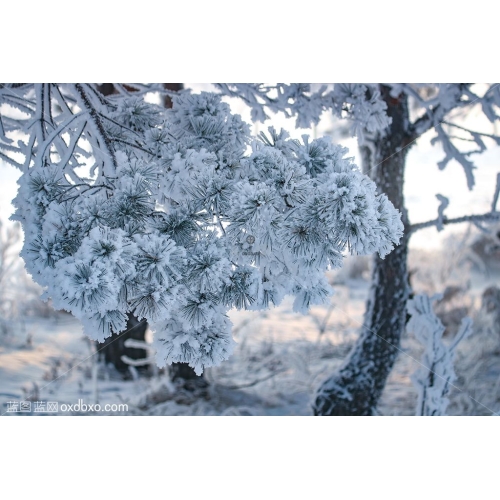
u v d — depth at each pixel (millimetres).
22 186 1829
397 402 5355
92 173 2570
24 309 8359
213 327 2115
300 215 1737
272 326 7641
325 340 7137
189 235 1847
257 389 5656
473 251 8992
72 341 7234
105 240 1555
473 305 8094
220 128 2389
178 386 5500
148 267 1615
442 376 3629
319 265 1776
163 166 2104
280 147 2139
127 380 6059
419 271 9086
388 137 4480
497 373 6473
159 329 2115
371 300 4547
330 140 2139
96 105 2543
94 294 1477
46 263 1654
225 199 1864
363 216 1616
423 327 3705
